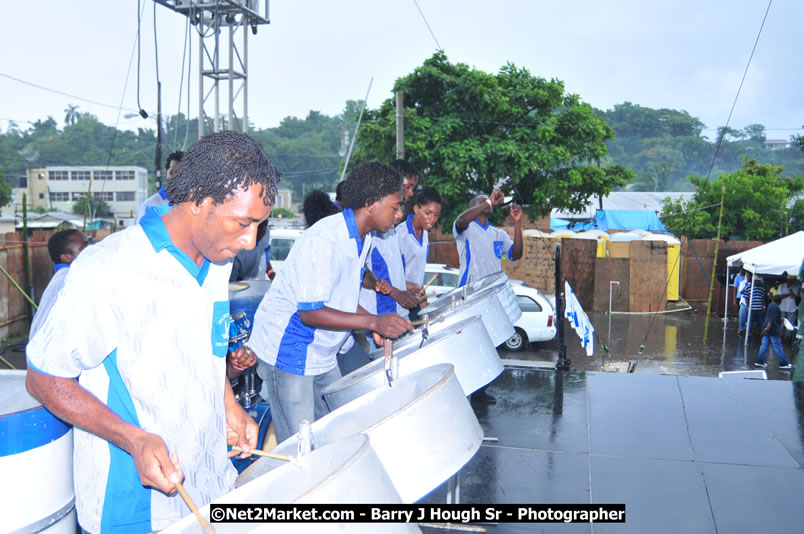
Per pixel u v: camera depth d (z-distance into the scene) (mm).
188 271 1276
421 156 15133
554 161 15805
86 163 80562
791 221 25250
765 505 2803
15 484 1385
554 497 2859
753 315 13695
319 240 2291
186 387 1310
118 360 1257
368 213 2371
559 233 19828
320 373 2465
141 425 1298
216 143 1189
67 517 1532
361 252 2449
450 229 15602
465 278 4770
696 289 18672
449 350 2348
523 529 2598
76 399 1205
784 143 95188
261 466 1743
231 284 2988
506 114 16453
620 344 13414
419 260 4133
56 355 1178
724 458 3309
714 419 3902
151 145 82688
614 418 3926
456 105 16156
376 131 15734
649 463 3250
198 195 1184
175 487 1203
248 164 1180
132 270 1222
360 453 1247
